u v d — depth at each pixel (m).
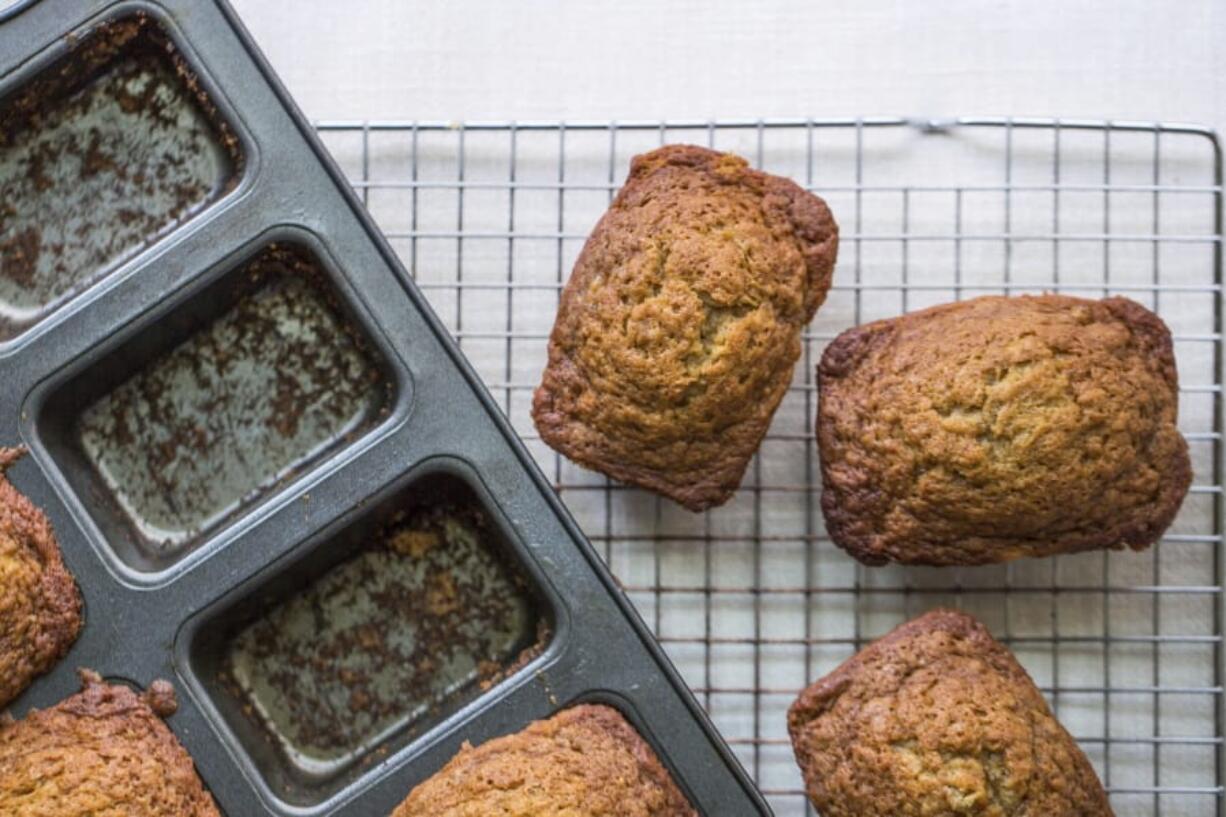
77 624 0.71
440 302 0.76
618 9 0.77
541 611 0.73
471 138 0.77
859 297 0.76
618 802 0.69
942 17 0.77
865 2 0.77
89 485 0.74
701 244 0.71
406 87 0.77
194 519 0.74
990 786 0.69
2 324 0.74
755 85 0.77
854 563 0.76
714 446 0.72
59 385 0.71
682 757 0.70
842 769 0.70
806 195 0.72
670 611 0.76
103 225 0.75
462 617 0.74
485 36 0.77
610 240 0.71
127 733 0.70
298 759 0.73
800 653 0.76
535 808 0.68
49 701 0.70
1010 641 0.75
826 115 0.76
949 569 0.76
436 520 0.74
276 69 0.77
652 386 0.70
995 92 0.76
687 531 0.76
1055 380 0.70
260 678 0.74
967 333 0.71
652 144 0.76
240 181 0.73
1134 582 0.76
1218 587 0.75
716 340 0.71
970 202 0.76
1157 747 0.75
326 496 0.71
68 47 0.72
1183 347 0.76
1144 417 0.71
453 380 0.71
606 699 0.70
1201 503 0.76
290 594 0.74
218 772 0.70
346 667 0.74
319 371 0.75
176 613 0.71
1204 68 0.76
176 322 0.73
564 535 0.71
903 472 0.71
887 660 0.71
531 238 0.76
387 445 0.71
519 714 0.70
